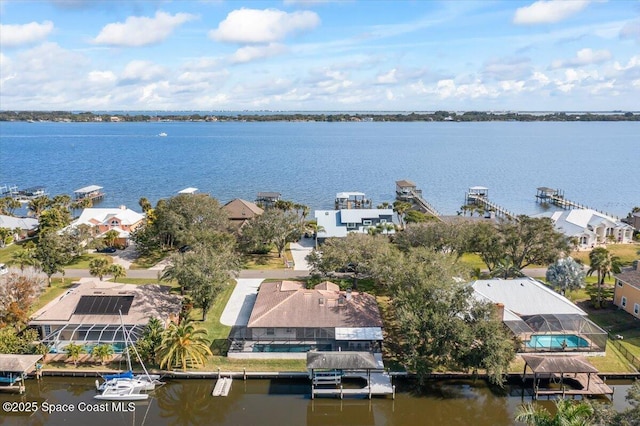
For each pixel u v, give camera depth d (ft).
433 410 157.79
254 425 148.77
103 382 168.96
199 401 162.71
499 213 476.54
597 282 256.73
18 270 230.89
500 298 203.41
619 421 107.96
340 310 190.08
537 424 114.62
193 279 197.77
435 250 250.57
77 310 190.08
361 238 249.14
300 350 182.09
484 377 170.30
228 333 196.54
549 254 241.76
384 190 596.29
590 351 181.88
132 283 249.96
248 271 274.16
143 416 154.61
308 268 280.92
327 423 154.61
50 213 344.90
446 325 160.76
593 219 355.15
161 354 168.76
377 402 159.63
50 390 167.32
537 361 160.76
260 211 383.86
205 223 294.25
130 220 354.33
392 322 205.87
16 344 171.63
